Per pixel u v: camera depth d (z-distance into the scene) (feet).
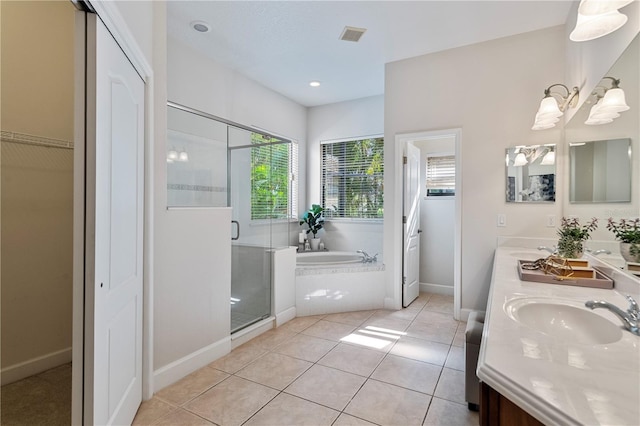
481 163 11.00
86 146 4.33
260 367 8.03
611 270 5.58
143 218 6.48
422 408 6.36
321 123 17.31
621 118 5.35
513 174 10.55
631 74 4.90
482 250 11.00
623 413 2.03
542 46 10.16
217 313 8.52
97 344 4.42
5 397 6.82
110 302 4.87
